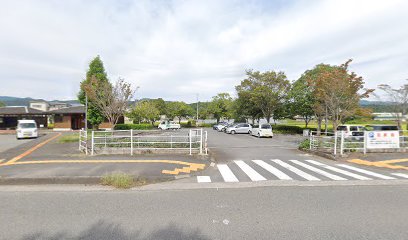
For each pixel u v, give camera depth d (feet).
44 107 165.89
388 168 30.37
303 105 87.61
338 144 41.19
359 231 12.54
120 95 60.44
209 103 188.44
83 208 15.96
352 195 18.95
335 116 52.03
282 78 98.43
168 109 179.93
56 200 17.63
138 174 24.57
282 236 11.98
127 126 104.78
